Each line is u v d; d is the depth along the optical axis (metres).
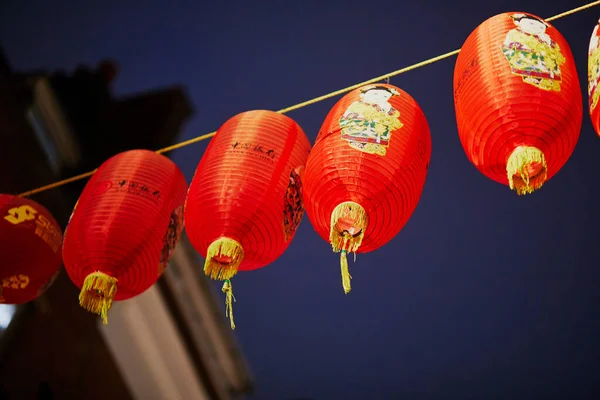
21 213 4.29
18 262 4.24
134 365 6.59
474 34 3.59
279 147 3.79
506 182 3.47
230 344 6.88
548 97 3.29
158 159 4.25
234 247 3.58
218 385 6.76
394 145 3.44
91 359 6.38
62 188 6.69
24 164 6.36
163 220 4.03
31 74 6.75
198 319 6.82
